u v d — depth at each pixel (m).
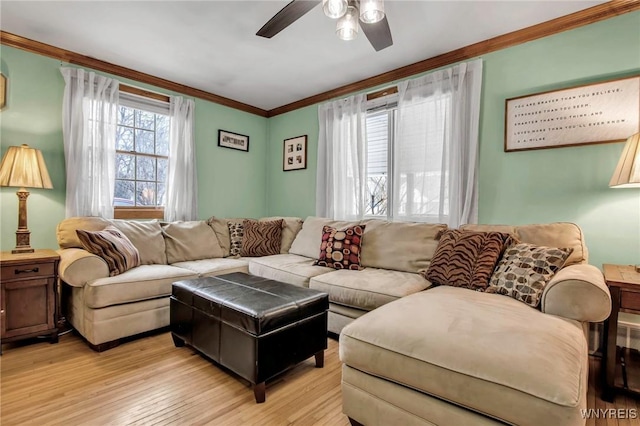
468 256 2.11
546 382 0.99
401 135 3.13
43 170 2.49
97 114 2.97
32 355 2.13
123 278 2.30
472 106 2.70
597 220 2.23
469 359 1.13
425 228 2.67
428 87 2.98
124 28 2.48
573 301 1.48
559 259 1.73
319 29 2.47
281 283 2.27
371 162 3.56
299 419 1.52
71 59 2.88
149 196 3.51
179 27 2.46
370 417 1.38
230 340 1.79
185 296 2.15
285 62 3.06
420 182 3.03
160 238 3.10
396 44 2.69
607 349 1.67
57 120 2.83
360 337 1.40
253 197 4.48
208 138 3.95
